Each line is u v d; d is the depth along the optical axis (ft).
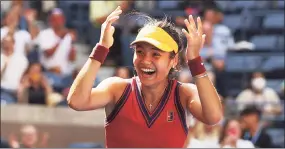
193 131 46.26
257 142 48.73
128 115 18.86
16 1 60.03
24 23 56.34
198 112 18.86
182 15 67.36
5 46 53.78
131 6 65.26
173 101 19.03
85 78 18.16
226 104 54.49
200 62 18.42
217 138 46.21
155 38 18.54
